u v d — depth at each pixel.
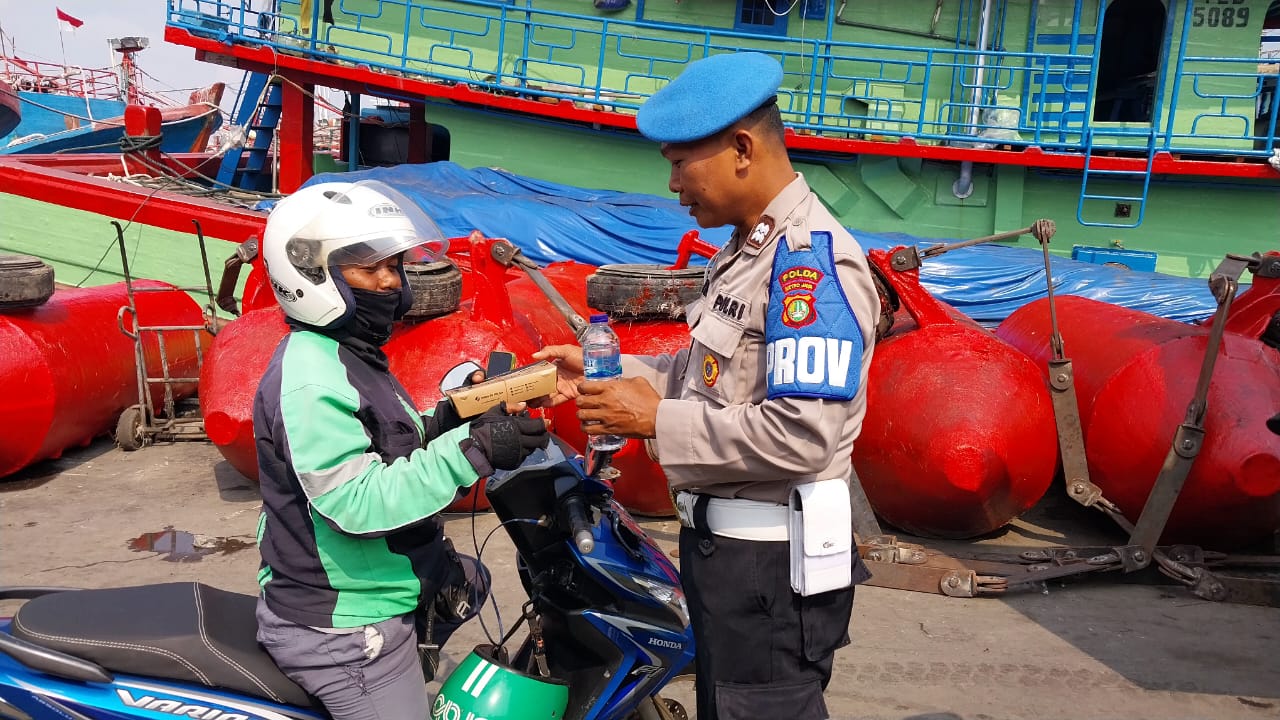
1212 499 5.09
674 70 11.92
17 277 6.25
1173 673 4.18
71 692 2.16
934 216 11.73
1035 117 11.95
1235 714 3.84
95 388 6.87
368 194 2.21
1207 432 5.06
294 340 2.17
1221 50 11.62
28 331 6.37
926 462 5.19
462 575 2.53
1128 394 5.39
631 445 5.64
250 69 11.79
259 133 14.64
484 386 2.19
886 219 11.80
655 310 5.79
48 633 2.19
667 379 2.72
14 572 4.91
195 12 11.55
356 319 2.21
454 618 2.52
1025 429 5.21
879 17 11.83
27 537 5.43
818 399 2.04
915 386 5.32
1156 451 5.21
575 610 2.64
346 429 2.06
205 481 6.52
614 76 11.96
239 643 2.25
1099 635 4.56
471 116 11.77
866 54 11.91
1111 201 11.66
